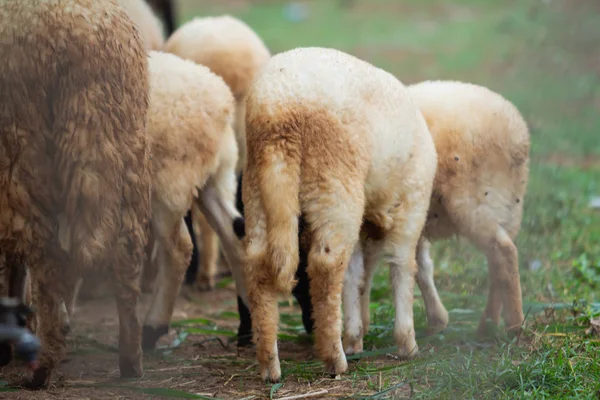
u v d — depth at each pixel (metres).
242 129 13.67
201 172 11.09
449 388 8.91
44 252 8.76
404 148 9.84
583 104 24.69
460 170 10.82
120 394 9.20
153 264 13.62
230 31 14.40
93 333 12.12
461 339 10.91
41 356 8.99
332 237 9.16
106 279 9.23
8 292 10.23
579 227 15.52
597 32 30.48
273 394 9.13
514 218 11.09
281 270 8.93
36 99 8.69
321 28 38.72
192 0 45.88
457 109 10.95
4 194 8.66
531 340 10.65
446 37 36.00
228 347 11.38
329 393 9.14
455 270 13.73
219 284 15.13
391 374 9.63
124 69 9.03
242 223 11.48
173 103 10.77
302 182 9.11
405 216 10.09
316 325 9.46
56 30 8.72
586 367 9.40
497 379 9.13
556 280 12.95
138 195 9.12
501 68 29.31
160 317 11.30
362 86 9.49
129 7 13.45
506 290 10.84
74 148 8.70
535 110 23.44
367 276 10.75
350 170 9.20
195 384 9.66
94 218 8.77
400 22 40.12
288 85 9.16
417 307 12.35
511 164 10.94
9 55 8.66
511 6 41.38
